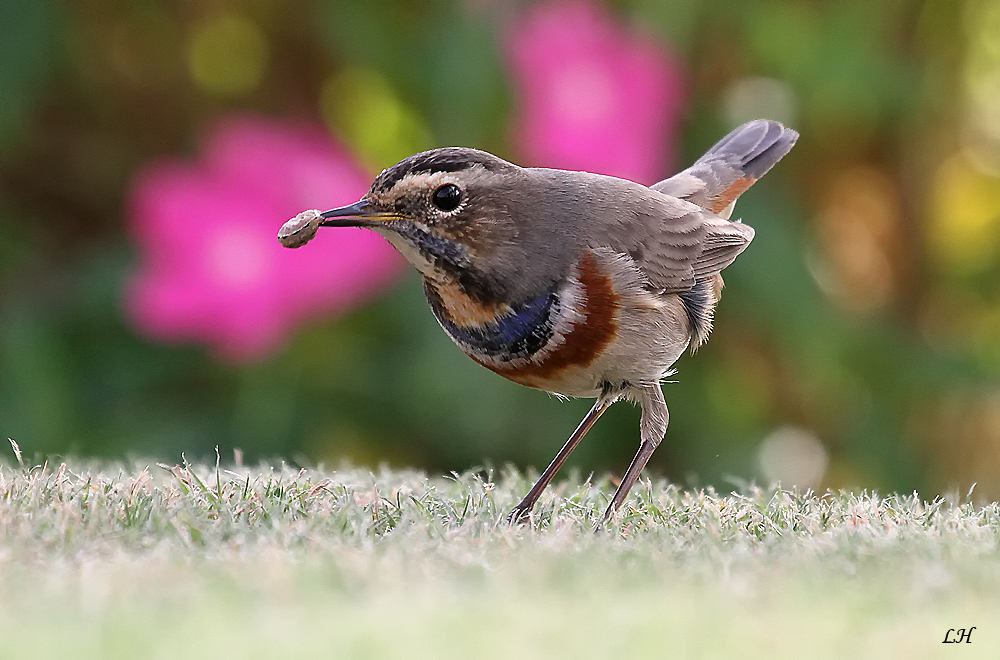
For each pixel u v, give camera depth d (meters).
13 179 12.93
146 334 11.62
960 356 12.35
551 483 10.82
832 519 7.71
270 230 11.61
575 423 11.84
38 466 9.06
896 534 7.04
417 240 8.34
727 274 11.95
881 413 12.55
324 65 13.23
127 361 12.08
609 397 9.02
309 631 5.05
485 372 11.48
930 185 13.77
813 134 13.10
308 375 12.09
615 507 8.23
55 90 12.88
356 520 7.20
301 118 13.19
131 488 7.80
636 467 8.86
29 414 11.48
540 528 7.55
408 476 9.53
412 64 12.22
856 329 12.23
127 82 13.09
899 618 5.41
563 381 8.82
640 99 11.66
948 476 13.56
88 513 6.99
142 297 11.57
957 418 13.56
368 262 11.68
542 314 8.49
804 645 5.05
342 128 12.95
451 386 11.48
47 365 11.68
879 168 13.64
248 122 12.30
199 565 5.93
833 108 12.59
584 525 7.58
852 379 12.50
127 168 13.03
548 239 8.52
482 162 8.46
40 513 6.83
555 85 11.57
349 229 11.66
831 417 12.73
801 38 12.28
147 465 9.31
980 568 6.11
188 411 12.01
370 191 8.48
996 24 13.46
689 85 12.45
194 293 11.52
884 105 12.70
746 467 12.09
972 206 14.16
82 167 12.98
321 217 8.37
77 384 11.95
